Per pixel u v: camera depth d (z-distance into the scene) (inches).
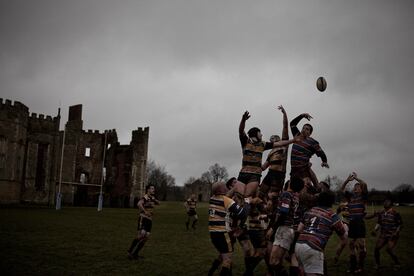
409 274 482.3
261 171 405.7
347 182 525.3
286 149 445.4
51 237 759.7
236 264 541.6
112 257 555.2
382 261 591.5
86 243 692.1
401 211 1919.3
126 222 1284.4
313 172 421.4
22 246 624.4
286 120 456.1
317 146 414.3
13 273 425.4
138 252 608.7
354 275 476.4
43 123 2842.0
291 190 361.7
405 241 850.8
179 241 794.2
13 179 2404.0
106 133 3395.7
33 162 2768.2
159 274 449.7
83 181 3452.3
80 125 3385.8
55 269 454.9
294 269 363.3
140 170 3440.0
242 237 413.4
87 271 451.8
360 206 508.1
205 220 1539.1
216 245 371.2
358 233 500.7
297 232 355.6
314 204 331.6
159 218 1617.9
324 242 307.0
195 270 480.1
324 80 453.1
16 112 2439.7
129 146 3486.7
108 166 3540.8
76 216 1523.1
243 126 412.2
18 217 1316.4
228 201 368.8
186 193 5935.0
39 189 2807.6
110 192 3469.5
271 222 361.4
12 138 2410.2
